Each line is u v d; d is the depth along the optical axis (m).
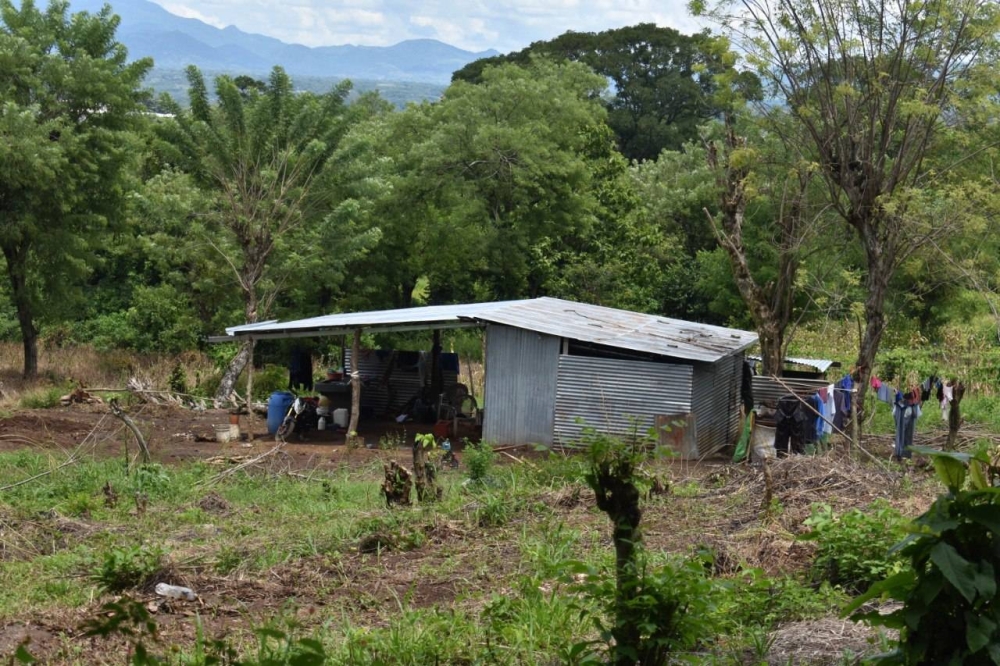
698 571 5.73
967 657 4.24
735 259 23.08
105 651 7.77
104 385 29.73
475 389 29.80
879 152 20.39
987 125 20.86
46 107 29.86
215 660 5.40
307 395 24.14
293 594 9.70
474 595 9.17
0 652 7.58
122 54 31.75
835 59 20.81
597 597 5.61
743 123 24.77
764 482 13.14
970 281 23.27
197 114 32.84
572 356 20.61
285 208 32.16
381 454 20.22
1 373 31.00
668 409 20.09
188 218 32.19
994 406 24.55
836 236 24.84
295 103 33.22
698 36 24.22
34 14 30.72
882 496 12.31
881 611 7.35
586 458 5.71
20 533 12.21
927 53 20.06
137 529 12.88
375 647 7.45
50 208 29.33
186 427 23.34
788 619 7.70
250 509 14.53
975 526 4.21
